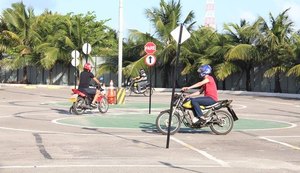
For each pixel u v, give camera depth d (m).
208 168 9.27
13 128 15.02
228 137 13.76
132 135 13.88
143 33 42.44
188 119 14.16
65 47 45.03
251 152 11.28
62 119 17.80
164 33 42.16
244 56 37.59
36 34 46.25
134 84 34.34
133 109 22.47
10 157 10.23
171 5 43.03
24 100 27.77
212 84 14.20
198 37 41.72
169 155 10.71
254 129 15.75
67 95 32.78
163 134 14.16
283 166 9.59
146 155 10.67
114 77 44.56
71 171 8.80
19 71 49.28
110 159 10.11
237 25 39.94
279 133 14.82
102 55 44.78
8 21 46.91
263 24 37.81
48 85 46.22
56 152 10.91
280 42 37.06
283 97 35.44
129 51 43.09
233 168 9.30
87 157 10.33
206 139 13.30
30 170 8.86
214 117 14.09
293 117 20.33
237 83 41.03
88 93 19.69
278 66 36.66
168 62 42.50
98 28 46.78
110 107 23.39
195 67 40.41
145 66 41.03
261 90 39.84
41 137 13.17
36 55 46.19
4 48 46.78
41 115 19.17
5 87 43.41
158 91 41.44
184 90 14.10
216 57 40.06
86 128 15.32
